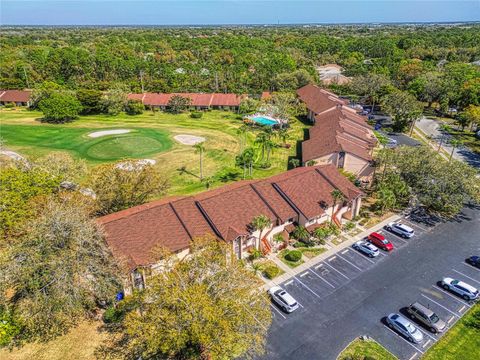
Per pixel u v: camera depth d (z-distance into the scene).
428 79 125.19
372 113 119.81
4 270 32.50
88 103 115.44
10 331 34.31
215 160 79.94
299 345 34.88
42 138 93.44
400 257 47.91
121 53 188.00
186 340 27.66
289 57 173.62
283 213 49.72
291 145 89.75
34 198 42.34
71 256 33.84
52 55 161.50
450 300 40.75
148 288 32.03
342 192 54.62
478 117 93.12
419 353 34.12
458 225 55.28
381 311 39.09
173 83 144.88
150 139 93.62
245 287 31.80
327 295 41.31
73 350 34.16
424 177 56.56
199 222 45.50
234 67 170.25
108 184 48.97
